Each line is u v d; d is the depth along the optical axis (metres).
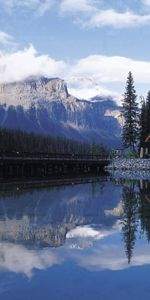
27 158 68.56
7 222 22.22
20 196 35.88
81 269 13.19
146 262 14.02
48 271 12.95
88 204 30.88
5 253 15.11
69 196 36.56
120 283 11.90
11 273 12.73
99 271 12.99
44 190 42.12
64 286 11.63
